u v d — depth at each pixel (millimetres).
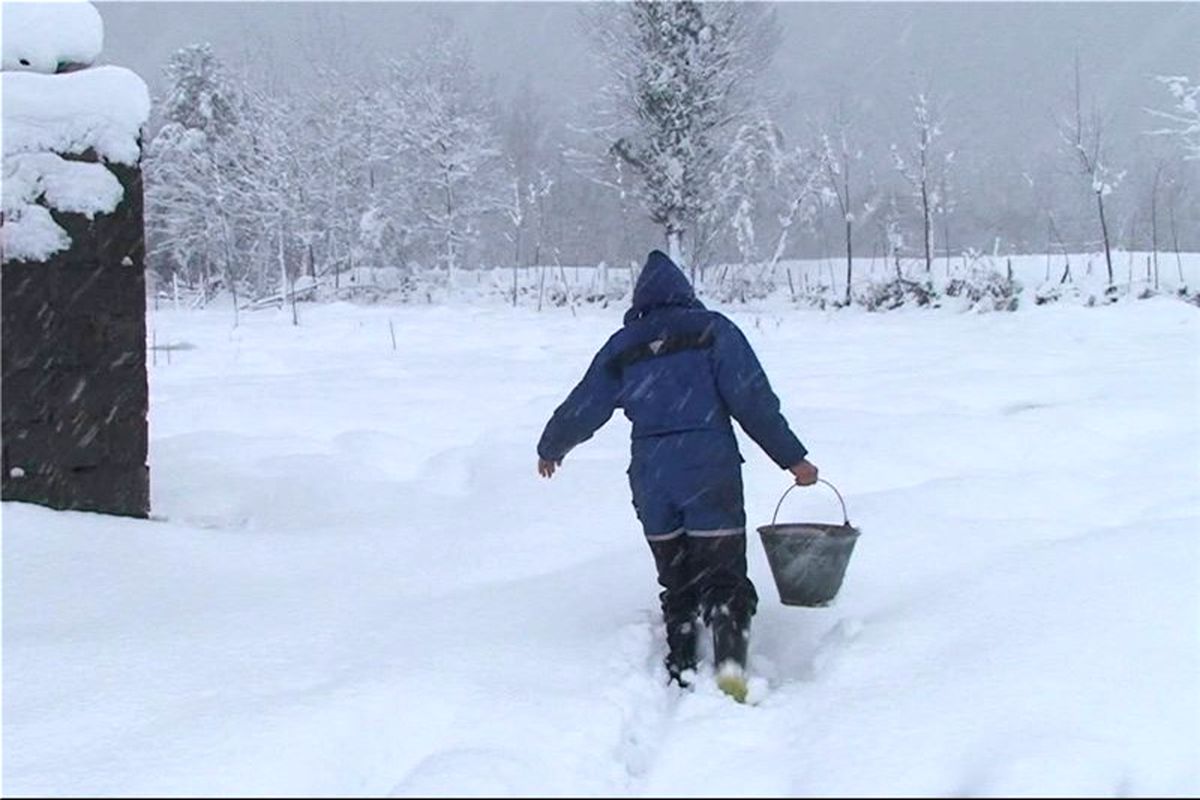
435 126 35875
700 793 3205
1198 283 23062
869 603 4848
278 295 30062
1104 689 3736
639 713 3850
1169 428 8461
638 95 31734
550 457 4559
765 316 24484
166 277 40531
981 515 6250
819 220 36188
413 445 8617
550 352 16703
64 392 5824
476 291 32844
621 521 6223
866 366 13195
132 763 3312
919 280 25094
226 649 4273
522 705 3760
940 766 3285
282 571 5438
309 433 9289
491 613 4738
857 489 6906
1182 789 3184
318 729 3508
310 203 35656
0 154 5742
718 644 3994
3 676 3992
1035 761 3268
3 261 5691
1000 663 3959
